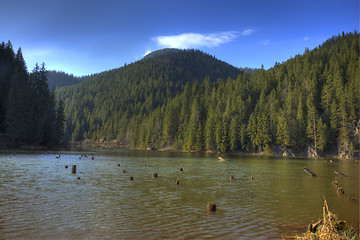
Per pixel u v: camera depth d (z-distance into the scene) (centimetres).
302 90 12631
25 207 1412
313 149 10706
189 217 1301
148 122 17438
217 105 14625
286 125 11044
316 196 1933
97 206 1475
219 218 1295
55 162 4391
